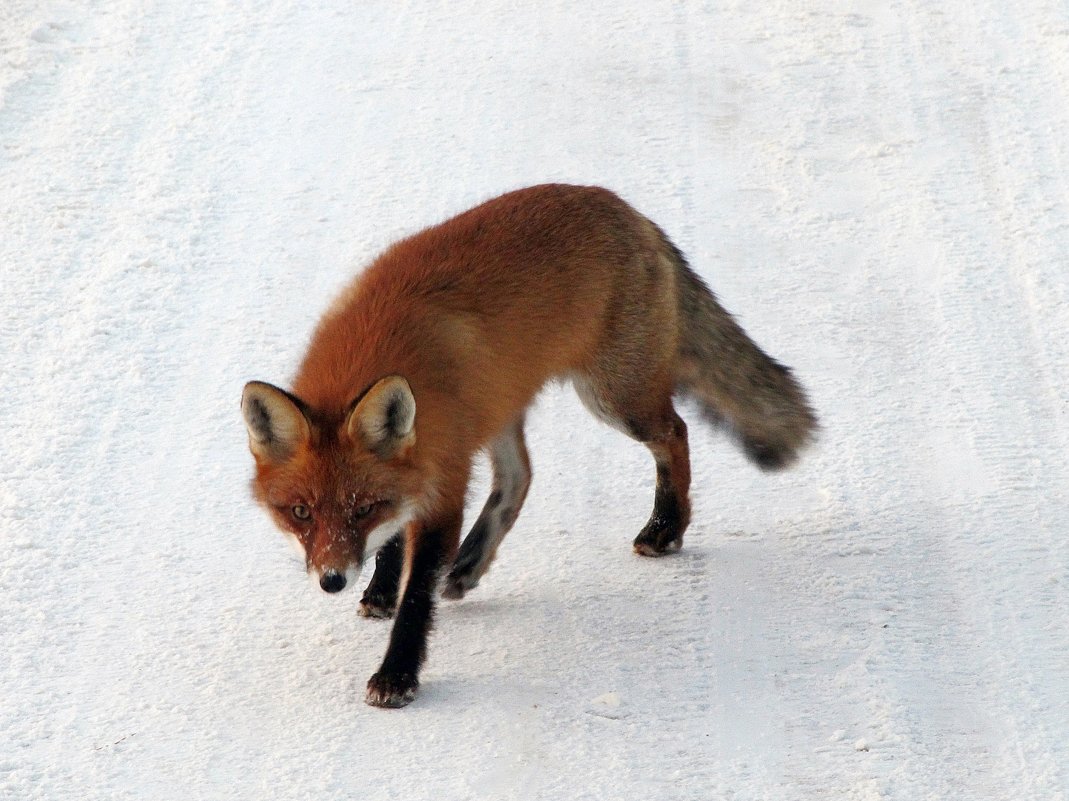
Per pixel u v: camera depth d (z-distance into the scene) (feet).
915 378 43.47
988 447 39.91
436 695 30.42
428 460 30.22
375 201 53.42
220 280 48.47
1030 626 32.27
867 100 61.11
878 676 30.60
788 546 36.17
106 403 41.93
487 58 64.75
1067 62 63.10
